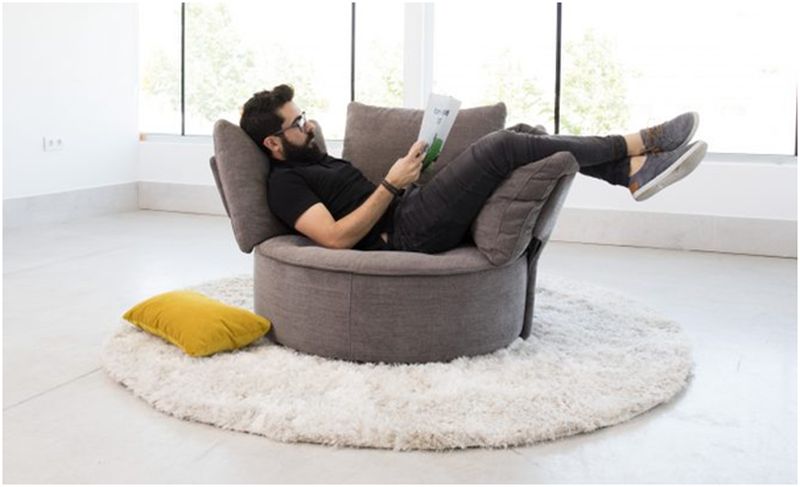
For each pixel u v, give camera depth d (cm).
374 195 289
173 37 698
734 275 461
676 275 459
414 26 595
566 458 215
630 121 571
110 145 677
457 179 281
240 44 679
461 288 279
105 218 649
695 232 541
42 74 604
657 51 559
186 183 691
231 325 287
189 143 700
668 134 278
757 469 209
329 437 222
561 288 405
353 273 275
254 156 313
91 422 236
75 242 538
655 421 240
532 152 273
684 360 288
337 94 652
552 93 587
